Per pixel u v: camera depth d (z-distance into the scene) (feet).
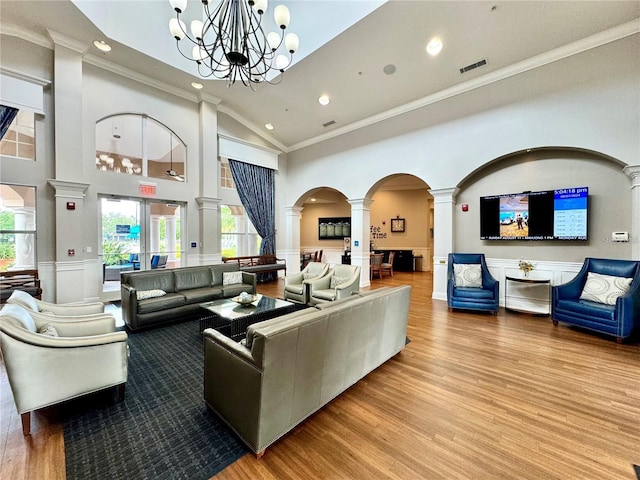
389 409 6.67
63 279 14.76
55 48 14.38
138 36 15.37
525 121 14.21
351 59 15.11
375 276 29.04
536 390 7.46
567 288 12.44
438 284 18.08
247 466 5.00
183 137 20.18
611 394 7.25
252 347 5.13
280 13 9.25
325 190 34.55
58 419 6.30
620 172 12.64
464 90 16.20
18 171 13.94
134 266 18.47
